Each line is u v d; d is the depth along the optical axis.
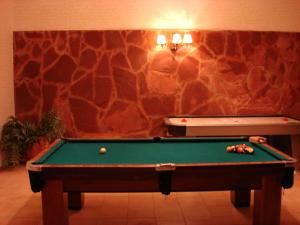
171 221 3.01
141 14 4.87
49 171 2.39
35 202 3.45
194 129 4.16
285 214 3.14
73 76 4.92
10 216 3.12
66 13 4.86
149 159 2.64
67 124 5.02
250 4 4.94
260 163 2.43
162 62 4.91
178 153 2.83
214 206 3.35
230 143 3.23
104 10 4.85
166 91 4.97
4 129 4.66
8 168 4.63
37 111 4.98
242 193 3.29
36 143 4.61
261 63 5.02
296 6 5.00
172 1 4.86
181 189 2.47
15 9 4.84
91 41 4.87
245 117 4.96
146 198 3.57
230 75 5.00
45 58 4.89
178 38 4.71
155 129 5.04
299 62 5.07
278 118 4.86
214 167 2.41
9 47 4.80
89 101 4.98
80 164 2.43
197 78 4.96
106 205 3.39
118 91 4.95
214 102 5.03
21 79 4.93
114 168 2.38
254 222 2.78
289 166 2.45
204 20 4.92
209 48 4.93
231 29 4.96
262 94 5.07
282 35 5.00
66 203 2.59
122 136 5.05
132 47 4.88
